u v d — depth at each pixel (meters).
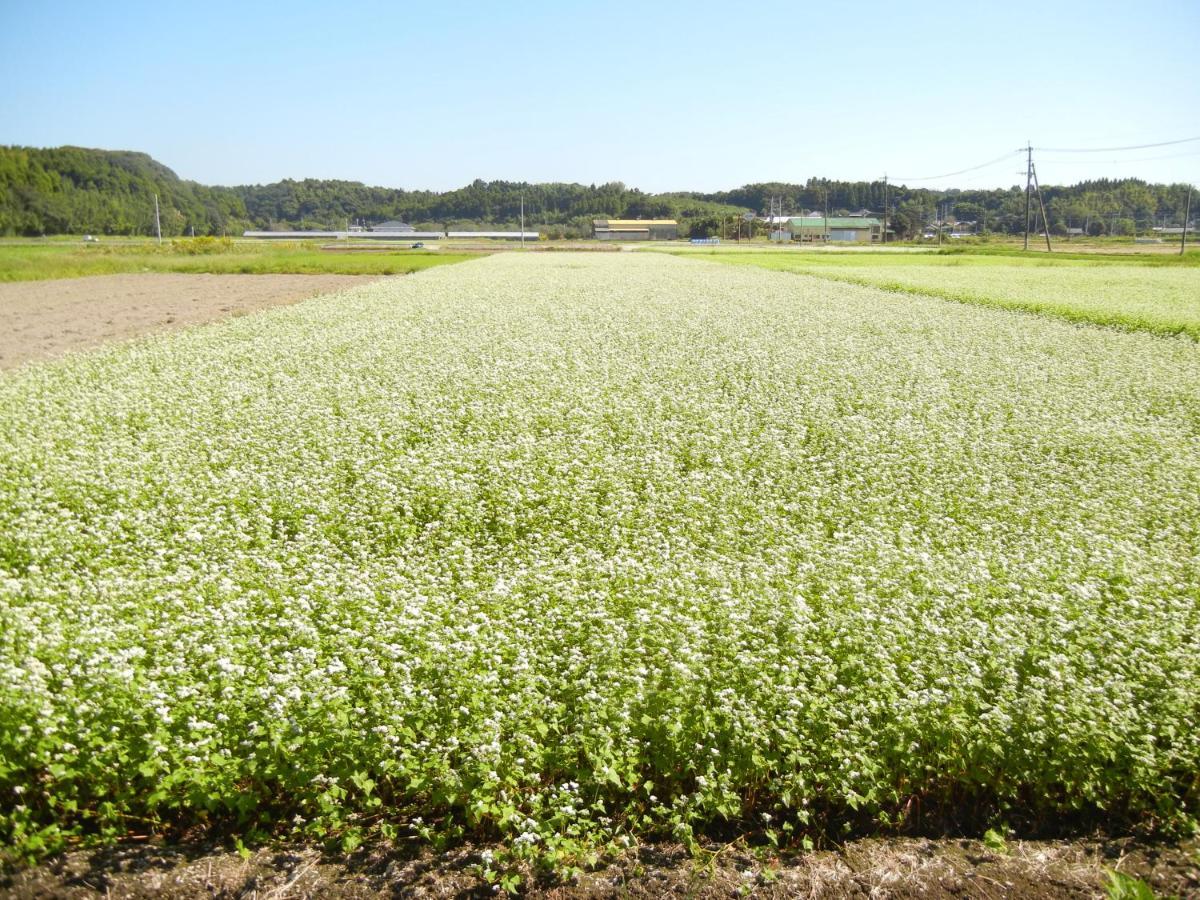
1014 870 5.45
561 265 62.88
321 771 5.49
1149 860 5.55
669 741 5.79
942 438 14.23
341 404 15.80
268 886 5.04
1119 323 27.77
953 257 79.25
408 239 166.62
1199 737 6.00
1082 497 11.62
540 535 9.83
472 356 20.98
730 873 5.30
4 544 8.78
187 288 42.53
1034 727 5.97
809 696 6.05
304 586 7.99
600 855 5.37
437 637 6.80
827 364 20.81
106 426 13.79
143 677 5.99
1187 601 8.06
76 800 5.35
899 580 8.28
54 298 37.34
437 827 5.51
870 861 5.47
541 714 6.06
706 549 9.66
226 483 11.00
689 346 23.25
